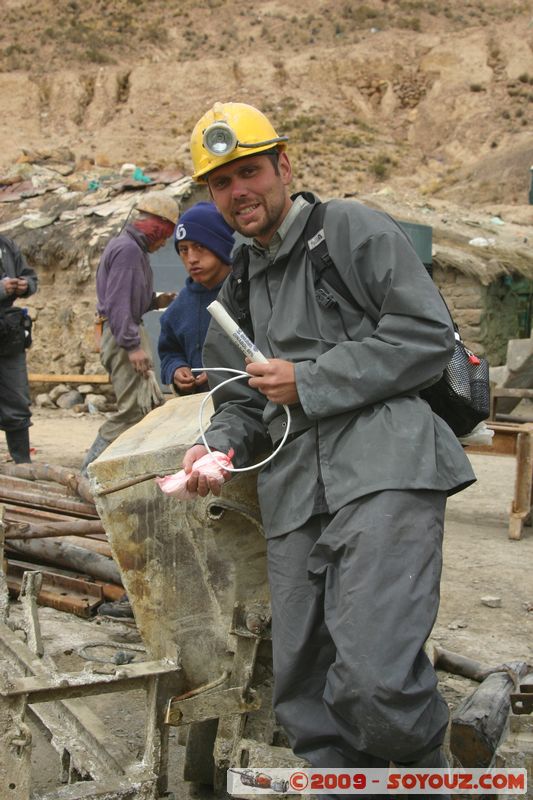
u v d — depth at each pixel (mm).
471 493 8203
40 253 15055
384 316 2373
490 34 66250
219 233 4188
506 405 9141
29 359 15375
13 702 2391
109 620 4523
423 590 2203
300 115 61219
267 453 2686
